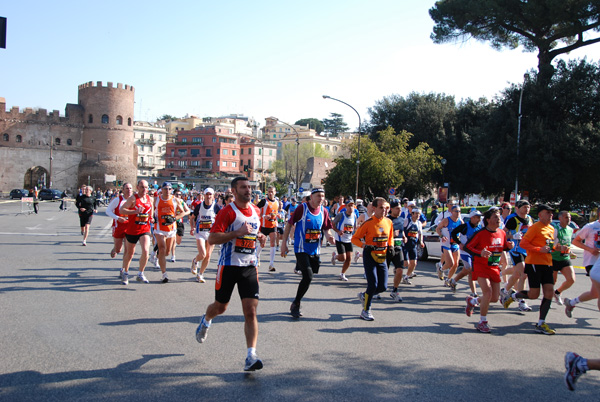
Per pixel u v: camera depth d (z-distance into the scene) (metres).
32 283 9.38
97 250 15.11
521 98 32.53
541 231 7.39
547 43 33.97
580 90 33.00
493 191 46.50
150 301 8.15
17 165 77.44
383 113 50.53
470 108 47.41
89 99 80.06
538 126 31.84
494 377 5.15
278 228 18.36
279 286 10.09
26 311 7.24
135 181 83.81
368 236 7.52
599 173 31.33
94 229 23.47
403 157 40.97
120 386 4.54
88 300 8.09
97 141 80.00
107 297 8.37
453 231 9.35
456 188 46.00
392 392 4.62
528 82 34.62
